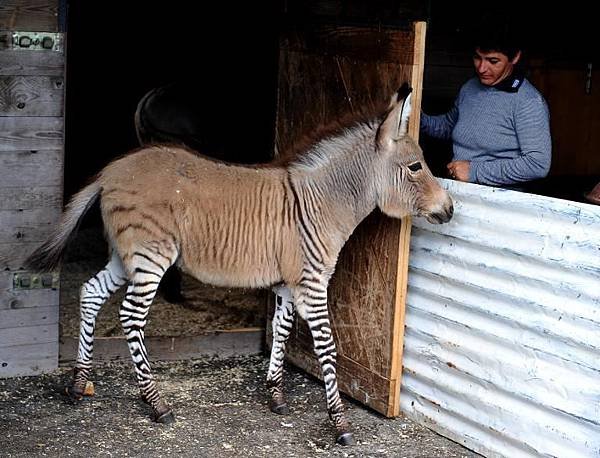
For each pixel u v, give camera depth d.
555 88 7.45
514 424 4.56
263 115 7.22
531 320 4.45
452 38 7.06
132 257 4.86
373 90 5.10
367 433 5.02
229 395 5.45
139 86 8.96
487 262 4.66
